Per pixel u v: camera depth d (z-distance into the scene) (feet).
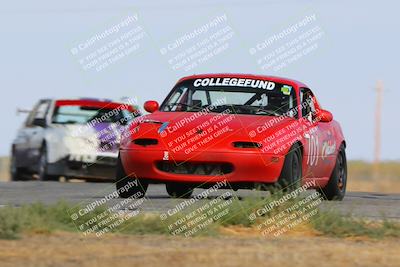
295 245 94.94
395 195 194.08
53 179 222.69
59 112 223.10
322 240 100.73
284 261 83.92
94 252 87.92
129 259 83.97
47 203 138.21
